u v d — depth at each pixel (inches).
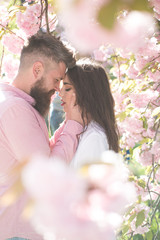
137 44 21.9
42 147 75.2
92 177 21.0
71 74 86.4
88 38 20.5
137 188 104.6
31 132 75.0
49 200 18.6
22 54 83.9
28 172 18.9
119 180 21.8
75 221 19.2
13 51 106.3
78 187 19.3
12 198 21.8
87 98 85.4
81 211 19.6
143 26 21.4
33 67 82.3
